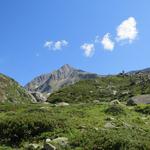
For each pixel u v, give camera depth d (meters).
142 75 128.00
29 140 29.50
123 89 105.81
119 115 42.09
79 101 95.06
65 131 29.84
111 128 31.55
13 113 40.84
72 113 40.34
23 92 79.62
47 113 37.50
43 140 28.98
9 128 30.75
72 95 100.31
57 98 98.31
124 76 132.25
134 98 59.22
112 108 43.56
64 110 43.62
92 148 25.58
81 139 26.84
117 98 90.19
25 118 31.73
